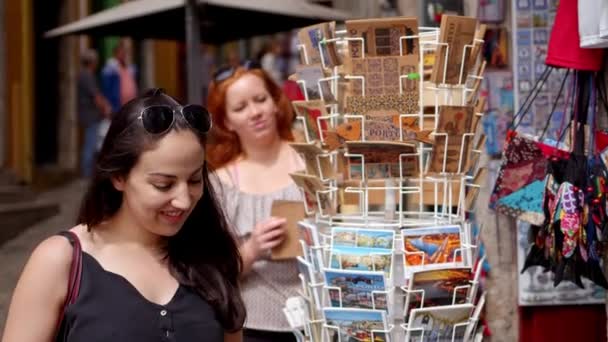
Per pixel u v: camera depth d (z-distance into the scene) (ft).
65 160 52.19
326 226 9.46
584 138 10.65
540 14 13.14
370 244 8.85
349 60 9.04
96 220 7.83
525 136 11.05
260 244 11.16
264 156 12.28
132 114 7.48
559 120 13.12
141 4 24.21
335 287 8.77
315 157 9.37
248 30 26.32
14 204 33.06
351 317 8.70
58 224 32.81
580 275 10.36
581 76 10.78
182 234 8.23
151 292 7.80
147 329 7.59
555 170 10.60
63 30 25.08
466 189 9.53
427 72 9.43
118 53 49.62
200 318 7.88
